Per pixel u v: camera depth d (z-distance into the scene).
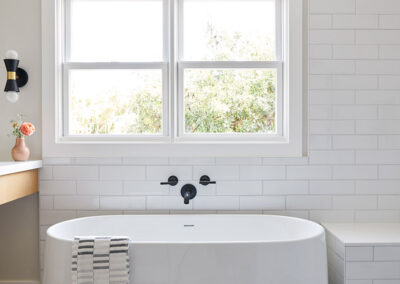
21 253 2.45
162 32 2.54
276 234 2.30
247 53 2.55
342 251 1.95
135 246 1.67
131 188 2.42
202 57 2.56
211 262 1.65
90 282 1.64
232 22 2.56
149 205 2.42
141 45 2.56
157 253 1.66
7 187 2.04
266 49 2.55
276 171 2.41
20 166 2.11
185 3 2.55
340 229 2.22
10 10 2.44
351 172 2.39
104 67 2.51
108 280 1.64
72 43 2.55
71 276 1.70
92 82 2.57
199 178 2.41
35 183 2.38
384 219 2.40
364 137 2.39
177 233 2.33
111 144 2.42
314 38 2.38
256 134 2.51
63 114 2.52
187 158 2.41
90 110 2.58
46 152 2.42
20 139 2.28
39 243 2.43
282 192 2.41
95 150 2.42
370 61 2.38
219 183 2.41
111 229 2.31
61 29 2.50
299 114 2.40
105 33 2.57
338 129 2.39
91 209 2.42
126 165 2.42
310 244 1.76
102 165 2.42
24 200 2.45
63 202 2.41
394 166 2.39
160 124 2.55
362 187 2.40
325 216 2.40
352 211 2.40
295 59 2.40
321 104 2.39
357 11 2.38
